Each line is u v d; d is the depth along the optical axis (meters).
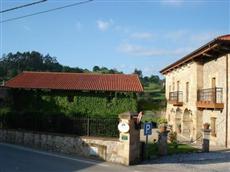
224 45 24.48
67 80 35.94
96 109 34.03
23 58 105.12
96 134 18.66
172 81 41.78
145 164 17.14
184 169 15.91
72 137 19.02
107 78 37.16
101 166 15.88
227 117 24.69
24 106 34.69
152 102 53.28
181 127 35.78
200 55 28.67
